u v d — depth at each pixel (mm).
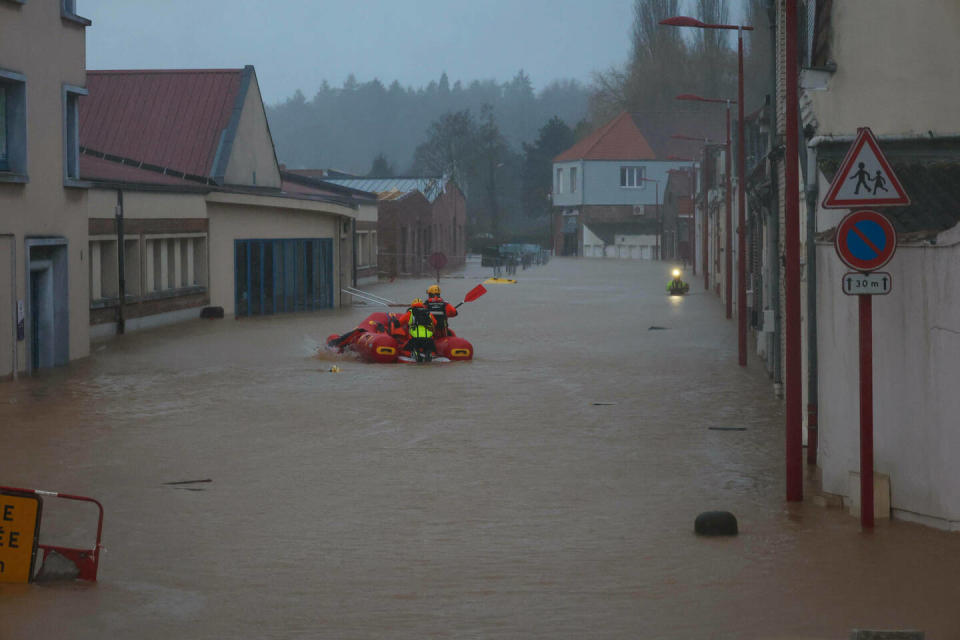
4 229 25234
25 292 26188
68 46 28234
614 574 10328
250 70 52781
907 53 15422
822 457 13727
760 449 17031
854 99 15523
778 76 22406
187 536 11820
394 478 14891
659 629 8633
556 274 87125
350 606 9320
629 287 68188
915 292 11844
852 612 9047
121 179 37750
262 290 48219
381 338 29078
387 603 9406
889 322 12094
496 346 33469
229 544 11492
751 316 31938
